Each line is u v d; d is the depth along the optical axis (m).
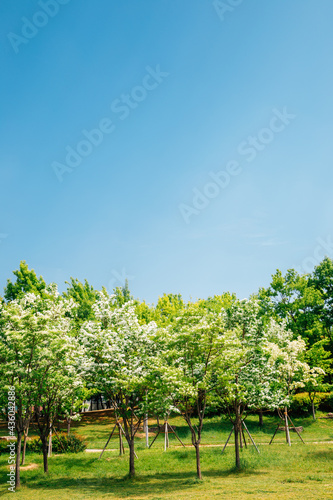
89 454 23.89
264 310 40.44
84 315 42.19
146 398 18.41
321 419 36.41
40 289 37.59
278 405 21.69
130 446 18.44
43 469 19.88
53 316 21.55
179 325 18.52
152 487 15.63
